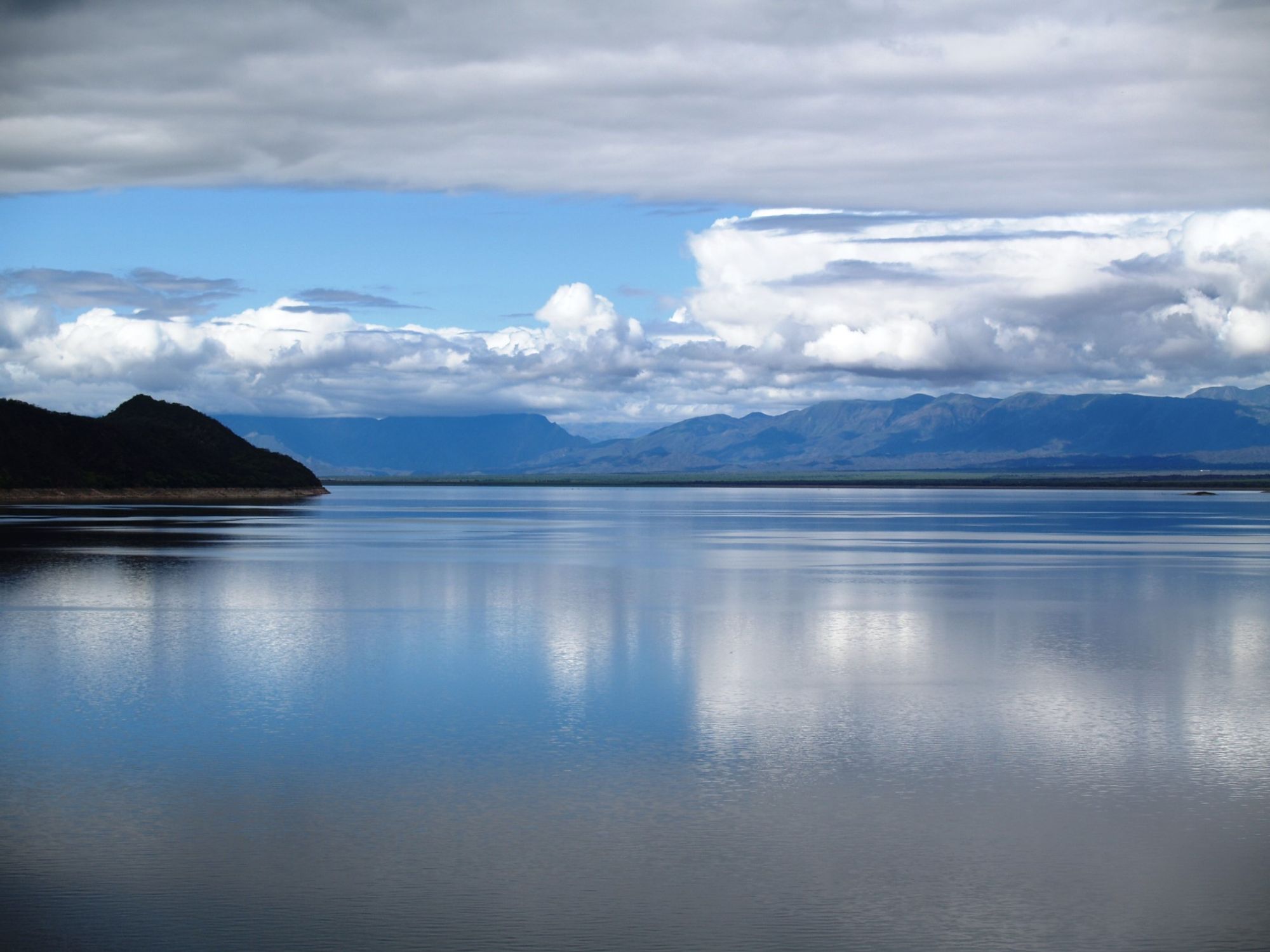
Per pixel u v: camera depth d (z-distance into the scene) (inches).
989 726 915.4
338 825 668.1
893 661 1227.2
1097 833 656.4
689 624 1520.7
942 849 629.3
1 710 970.1
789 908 550.0
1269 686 1081.4
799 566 2470.5
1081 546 3171.8
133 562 2374.5
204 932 522.3
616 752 833.5
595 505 7396.7
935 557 2736.2
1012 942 516.1
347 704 994.7
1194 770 784.9
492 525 4384.8
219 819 676.7
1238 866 605.3
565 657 1247.5
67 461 6628.9
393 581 2062.0
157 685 1074.1
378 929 526.6
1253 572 2330.2
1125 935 523.2
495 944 510.0
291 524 4160.9
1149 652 1284.4
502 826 666.2
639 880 583.5
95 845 632.4
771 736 880.9
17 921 534.3
